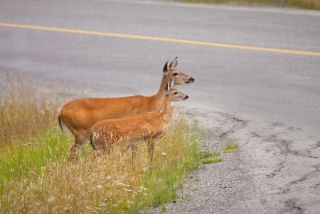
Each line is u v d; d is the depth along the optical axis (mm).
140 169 39031
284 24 71188
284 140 44438
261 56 62969
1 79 60594
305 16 73938
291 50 63938
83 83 58875
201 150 43906
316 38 66812
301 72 58844
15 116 49156
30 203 35562
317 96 53438
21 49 68188
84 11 78562
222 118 49844
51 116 49125
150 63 62562
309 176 37875
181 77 46406
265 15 74500
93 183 36438
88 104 42250
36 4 82188
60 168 38281
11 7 81312
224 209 34906
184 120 47656
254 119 49219
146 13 76750
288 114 49969
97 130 40219
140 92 56219
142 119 40906
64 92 56625
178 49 65500
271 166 39781
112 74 60656
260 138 45188
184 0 81188
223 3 79562
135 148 41281
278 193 36094
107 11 78188
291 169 39031
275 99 53250
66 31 72250
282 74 58562
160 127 41438
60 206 34656
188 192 37375
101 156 39594
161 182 38125
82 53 66250
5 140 47906
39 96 55469
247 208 34781
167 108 41969
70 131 42375
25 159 42781
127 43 67938
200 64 61594
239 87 56250
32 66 63719
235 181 38156
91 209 34875
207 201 36031
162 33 69875
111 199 36031
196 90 56031
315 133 45688
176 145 42312
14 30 73438
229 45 65875
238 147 43750
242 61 61969
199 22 72750
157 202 36531
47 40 70250
